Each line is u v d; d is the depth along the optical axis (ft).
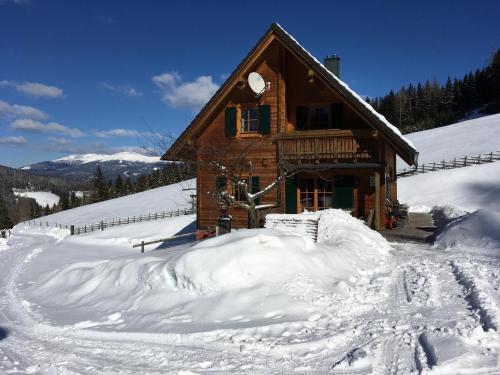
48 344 20.89
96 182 307.99
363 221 47.93
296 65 55.16
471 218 40.91
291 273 24.81
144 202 187.83
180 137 56.08
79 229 138.92
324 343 17.53
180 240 82.23
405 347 16.60
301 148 51.57
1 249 97.40
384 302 22.74
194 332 19.81
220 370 16.01
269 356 16.90
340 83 47.34
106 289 28.76
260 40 51.31
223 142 56.70
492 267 29.09
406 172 139.13
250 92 55.57
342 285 24.64
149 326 21.54
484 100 325.62
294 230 41.86
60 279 34.32
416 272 28.86
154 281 26.23
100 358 18.37
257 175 54.90
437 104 362.74
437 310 20.84
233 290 23.45
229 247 25.98
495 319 18.26
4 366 18.20
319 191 53.88
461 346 15.90
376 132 46.93
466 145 162.91
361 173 52.13
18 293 35.22
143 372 16.46
